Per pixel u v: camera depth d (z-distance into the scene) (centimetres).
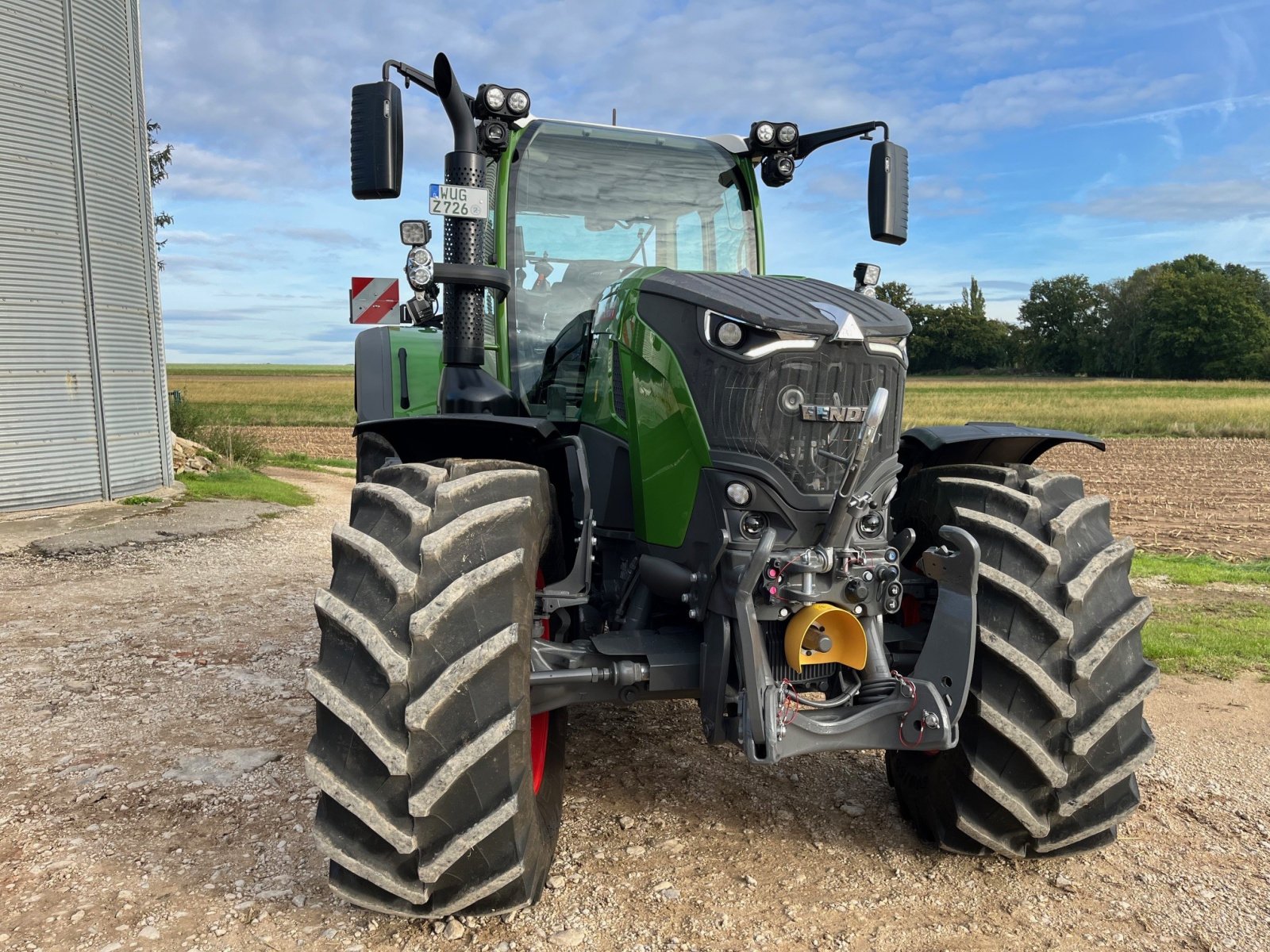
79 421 997
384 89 307
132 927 254
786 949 248
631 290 310
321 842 236
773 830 319
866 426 251
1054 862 299
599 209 389
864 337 268
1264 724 423
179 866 286
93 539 831
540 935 252
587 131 391
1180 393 5509
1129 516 1198
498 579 238
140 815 318
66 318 973
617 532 319
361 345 451
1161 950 250
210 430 1585
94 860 288
